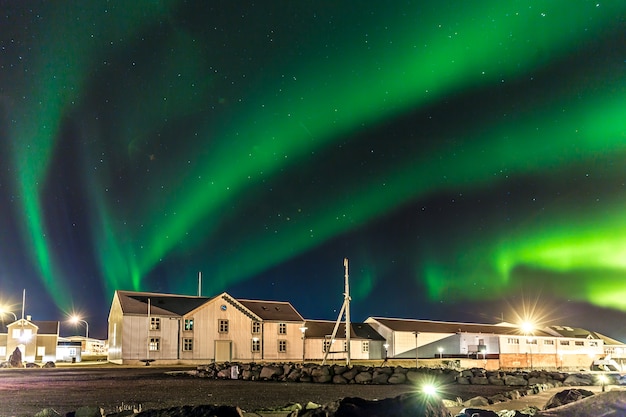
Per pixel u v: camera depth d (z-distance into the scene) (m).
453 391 27.14
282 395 24.72
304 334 68.94
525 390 25.47
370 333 79.94
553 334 88.81
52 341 71.81
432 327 83.44
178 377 37.88
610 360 78.88
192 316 64.00
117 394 24.55
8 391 26.02
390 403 10.91
